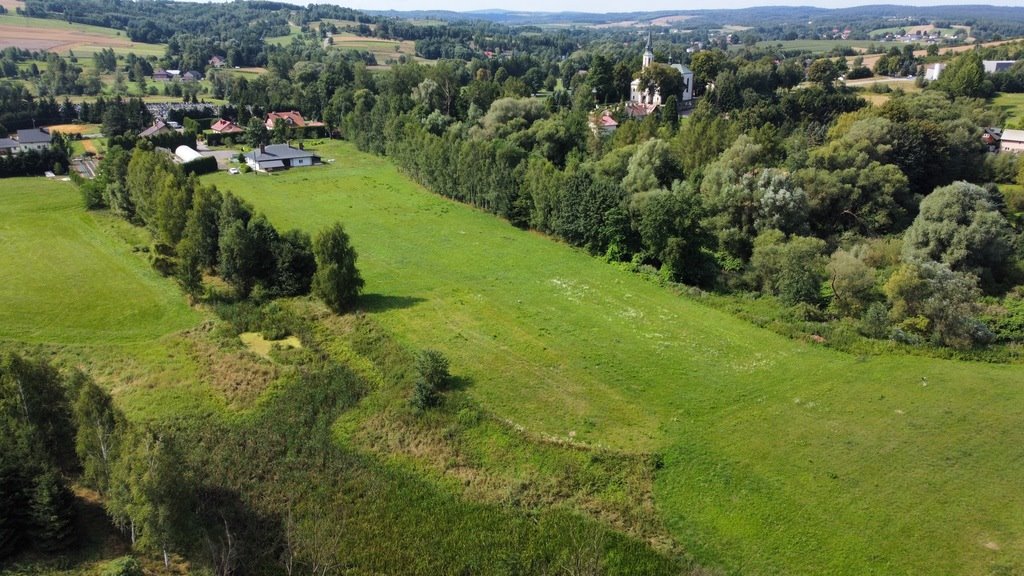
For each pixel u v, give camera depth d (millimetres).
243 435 41469
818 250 68438
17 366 35594
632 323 58125
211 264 66625
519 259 74625
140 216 79375
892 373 49062
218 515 34562
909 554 32250
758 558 32469
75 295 61344
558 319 58562
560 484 37625
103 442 33375
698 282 68250
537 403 44875
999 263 67812
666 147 85625
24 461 32312
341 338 54031
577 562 31547
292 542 32875
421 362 46594
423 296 63094
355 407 44812
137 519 30375
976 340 54156
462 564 32375
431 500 36562
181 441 40562
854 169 81812
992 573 30922
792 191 75500
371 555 32750
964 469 38156
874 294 61250
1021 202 84688
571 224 77375
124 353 51219
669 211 67625
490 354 51625
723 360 51469
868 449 40031
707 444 40688
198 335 54312
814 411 44125
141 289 63188
